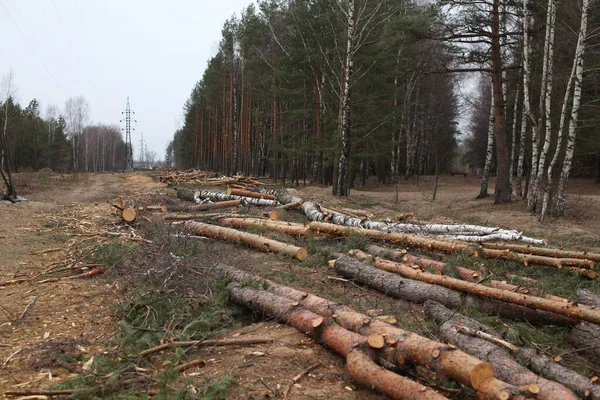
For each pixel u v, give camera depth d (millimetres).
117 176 41969
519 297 5887
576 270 7984
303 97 29375
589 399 3936
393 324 5246
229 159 45156
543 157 16516
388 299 7035
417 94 33844
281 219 13383
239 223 11922
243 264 8164
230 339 5102
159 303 5969
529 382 3895
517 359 4586
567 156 15867
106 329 5676
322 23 25672
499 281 7102
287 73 27484
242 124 40688
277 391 4027
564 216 15758
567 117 21109
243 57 39281
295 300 5898
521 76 22219
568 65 20234
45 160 62500
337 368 4523
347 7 21469
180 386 4094
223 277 7152
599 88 20922
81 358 4875
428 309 6145
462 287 6484
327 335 4844
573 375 4180
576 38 17703
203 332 5457
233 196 17500
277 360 4613
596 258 8289
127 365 4500
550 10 16438
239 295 6320
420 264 8344
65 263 8555
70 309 6305
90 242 10156
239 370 4410
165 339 5133
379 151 26578
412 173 43250
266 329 5496
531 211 16703
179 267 6988
